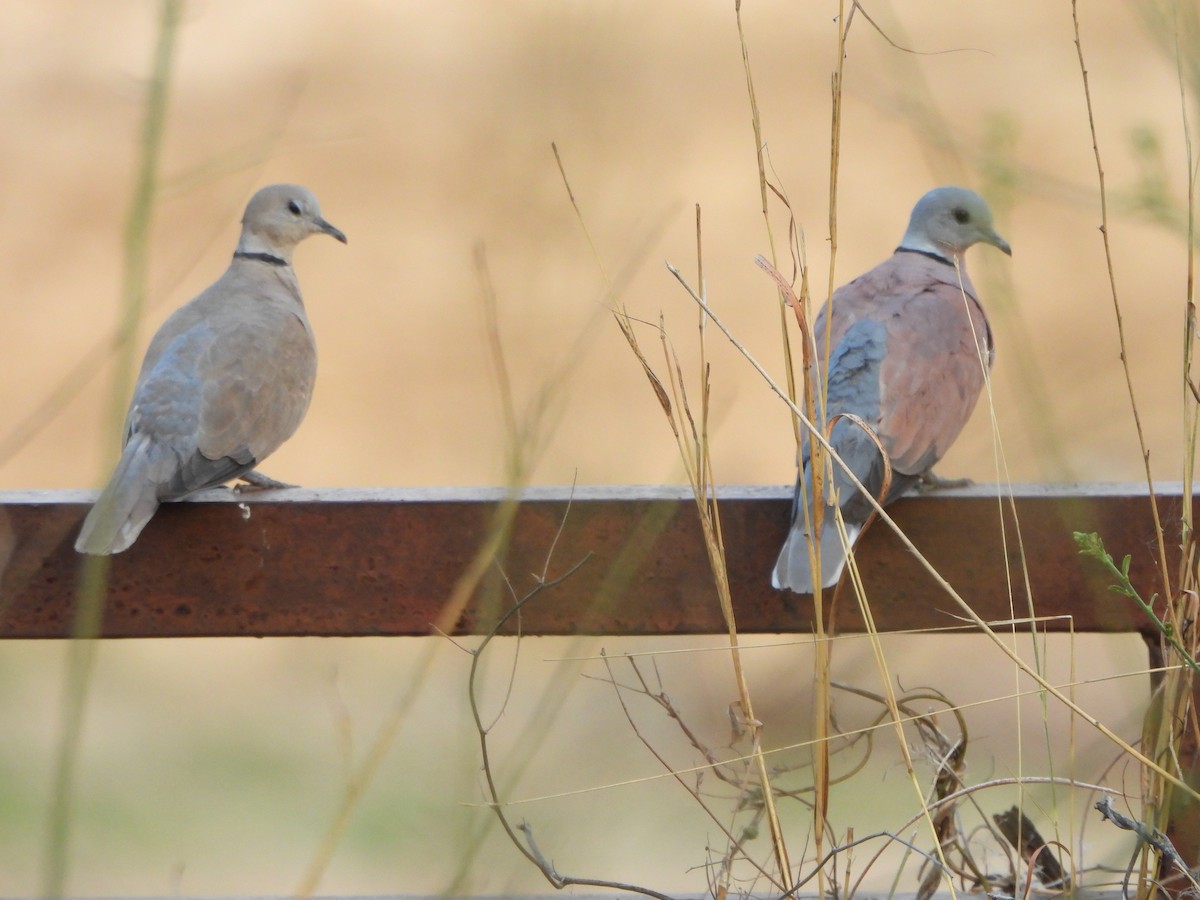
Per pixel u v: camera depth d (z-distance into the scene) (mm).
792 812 10234
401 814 11406
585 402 18500
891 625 6527
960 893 6488
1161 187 5918
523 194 13609
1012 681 12664
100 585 4039
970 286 8758
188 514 6367
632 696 11609
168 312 20297
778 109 26688
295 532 6359
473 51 27031
